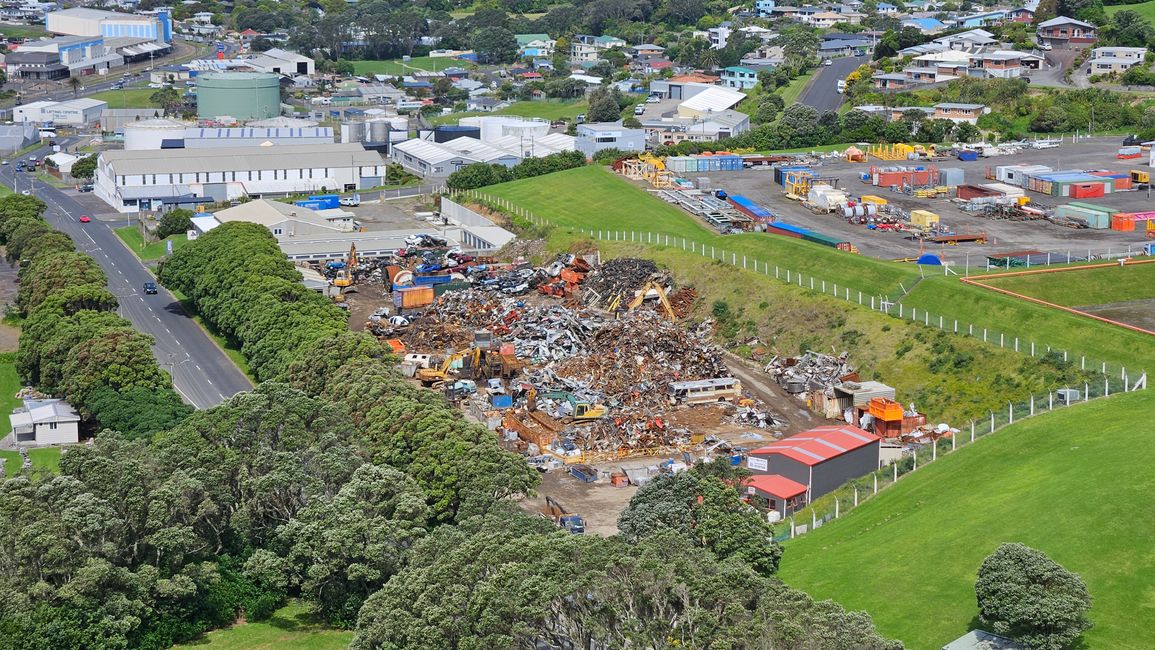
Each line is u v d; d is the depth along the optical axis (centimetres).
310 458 16388
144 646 14438
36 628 13788
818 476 17612
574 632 11988
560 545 12700
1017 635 12350
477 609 12175
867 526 15975
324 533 14875
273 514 16100
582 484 18562
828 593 14012
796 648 11131
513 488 16300
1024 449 17038
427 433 16950
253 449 16612
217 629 15025
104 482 15338
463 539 14050
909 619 13225
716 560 13362
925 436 19700
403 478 16025
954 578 13838
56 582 14312
